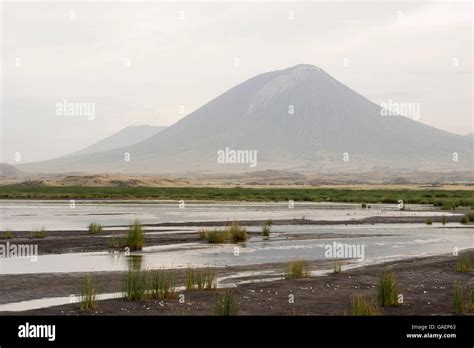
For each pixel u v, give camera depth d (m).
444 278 26.33
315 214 65.88
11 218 54.59
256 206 82.75
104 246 35.12
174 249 34.84
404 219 59.94
